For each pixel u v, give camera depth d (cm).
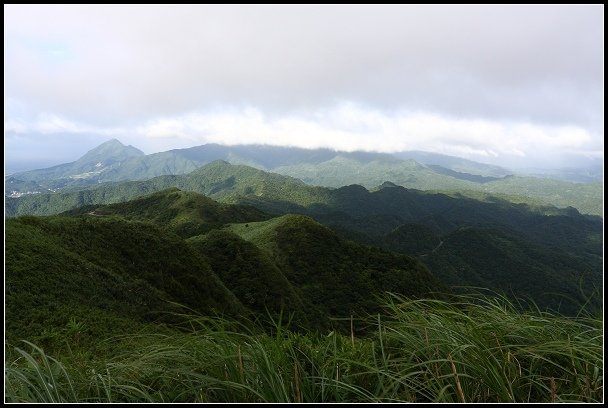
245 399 182
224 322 223
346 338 247
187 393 192
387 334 217
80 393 192
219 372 196
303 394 184
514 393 184
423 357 211
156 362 211
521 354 207
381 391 194
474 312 242
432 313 236
